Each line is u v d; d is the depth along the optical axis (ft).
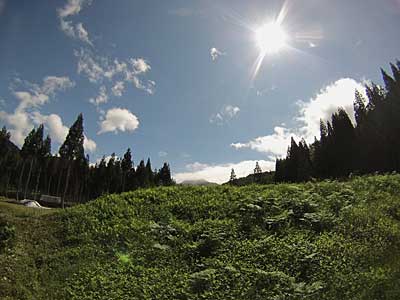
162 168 420.77
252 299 35.32
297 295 33.78
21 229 60.95
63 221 65.26
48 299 39.93
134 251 52.21
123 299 39.24
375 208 57.41
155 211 69.05
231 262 45.01
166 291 39.91
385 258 38.11
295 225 55.67
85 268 47.03
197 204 71.41
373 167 223.92
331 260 40.68
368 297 30.12
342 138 258.78
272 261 43.68
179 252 51.34
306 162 274.16
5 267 45.73
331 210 59.72
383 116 246.27
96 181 355.97
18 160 332.19
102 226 62.03
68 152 278.67
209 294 37.45
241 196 73.56
